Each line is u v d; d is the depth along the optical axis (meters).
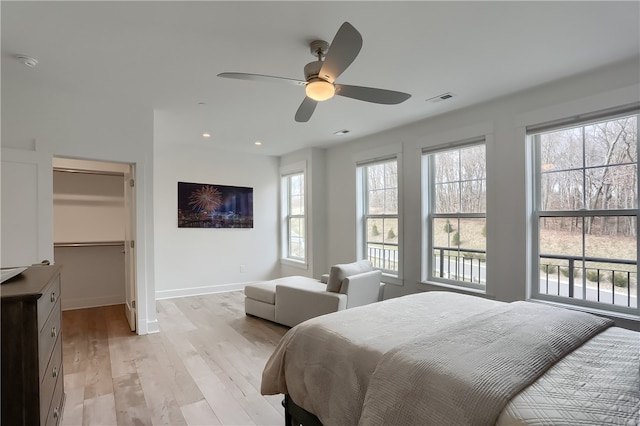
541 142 3.13
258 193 6.06
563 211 2.98
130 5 1.83
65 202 4.57
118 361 2.88
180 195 5.27
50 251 2.94
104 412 2.12
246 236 5.92
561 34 2.14
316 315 3.45
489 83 2.91
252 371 2.71
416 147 4.08
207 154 5.52
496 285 3.32
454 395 1.17
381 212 4.74
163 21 1.98
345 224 5.15
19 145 2.89
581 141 2.89
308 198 5.50
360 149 4.88
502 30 2.09
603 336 1.66
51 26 2.02
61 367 2.04
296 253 6.03
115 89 3.01
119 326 3.83
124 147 3.40
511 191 3.21
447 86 2.97
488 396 1.12
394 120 3.98
